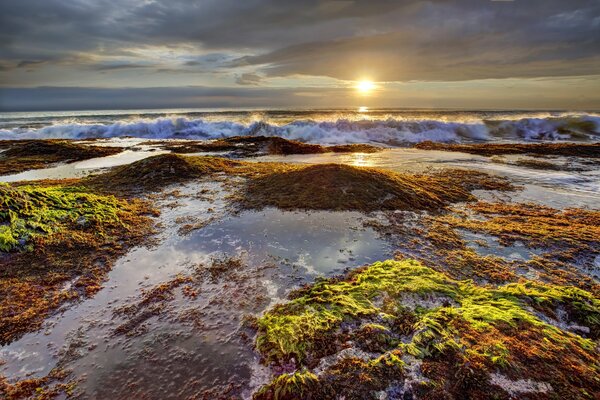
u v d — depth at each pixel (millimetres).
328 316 1952
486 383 1440
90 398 1519
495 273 2529
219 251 2939
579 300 2082
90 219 3383
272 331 1852
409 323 1890
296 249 2959
